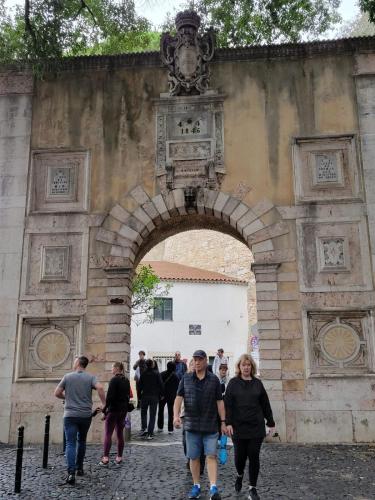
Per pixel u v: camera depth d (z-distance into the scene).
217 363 15.76
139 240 13.99
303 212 13.44
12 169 14.35
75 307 13.30
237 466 7.31
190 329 33.25
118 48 17.30
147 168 14.16
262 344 12.69
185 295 33.59
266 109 14.24
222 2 16.38
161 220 14.10
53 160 14.44
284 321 12.79
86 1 15.49
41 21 14.28
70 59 14.82
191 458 7.04
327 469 9.19
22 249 13.79
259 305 12.93
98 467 9.23
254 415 7.08
